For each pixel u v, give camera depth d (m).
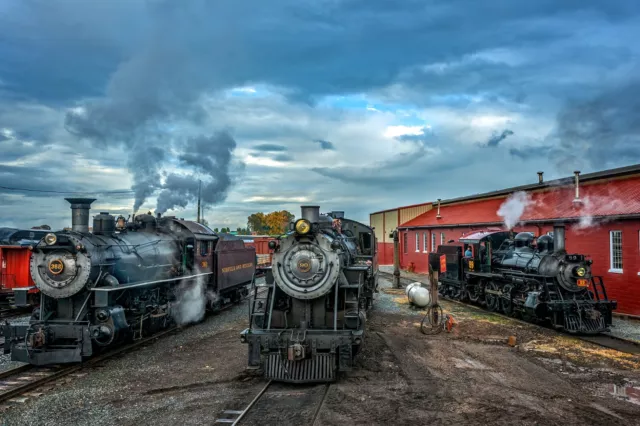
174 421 6.31
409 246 35.25
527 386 7.78
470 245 18.48
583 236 16.84
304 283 8.43
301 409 6.69
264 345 7.86
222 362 9.38
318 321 8.64
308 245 8.52
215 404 6.92
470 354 9.99
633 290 14.69
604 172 21.41
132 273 11.04
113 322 9.50
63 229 10.46
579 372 8.76
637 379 8.31
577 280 12.69
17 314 15.59
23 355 8.95
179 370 8.85
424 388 7.62
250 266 19.75
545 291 13.07
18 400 7.25
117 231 12.18
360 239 16.20
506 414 6.48
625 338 11.66
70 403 7.07
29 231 18.86
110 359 9.72
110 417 6.49
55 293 9.42
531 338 11.77
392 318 14.71
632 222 14.77
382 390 7.50
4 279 16.00
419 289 17.00
